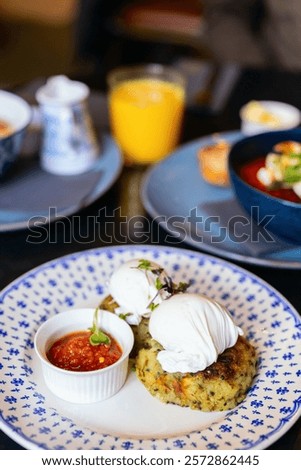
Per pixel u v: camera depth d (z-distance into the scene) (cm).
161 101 88
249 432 52
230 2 151
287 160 75
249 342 60
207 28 151
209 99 101
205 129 95
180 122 92
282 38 141
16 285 64
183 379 55
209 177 82
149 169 88
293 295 67
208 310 55
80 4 138
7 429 51
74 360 56
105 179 82
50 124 82
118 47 136
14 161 82
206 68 110
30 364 58
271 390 55
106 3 143
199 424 54
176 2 159
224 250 71
